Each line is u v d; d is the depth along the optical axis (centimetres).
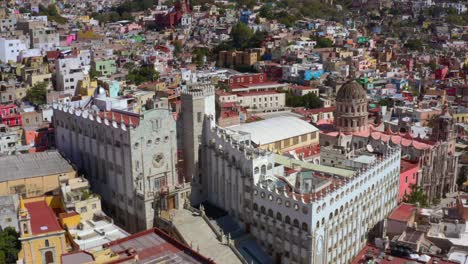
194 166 15362
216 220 14225
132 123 14562
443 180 19150
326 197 12506
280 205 12800
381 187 15475
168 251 11044
